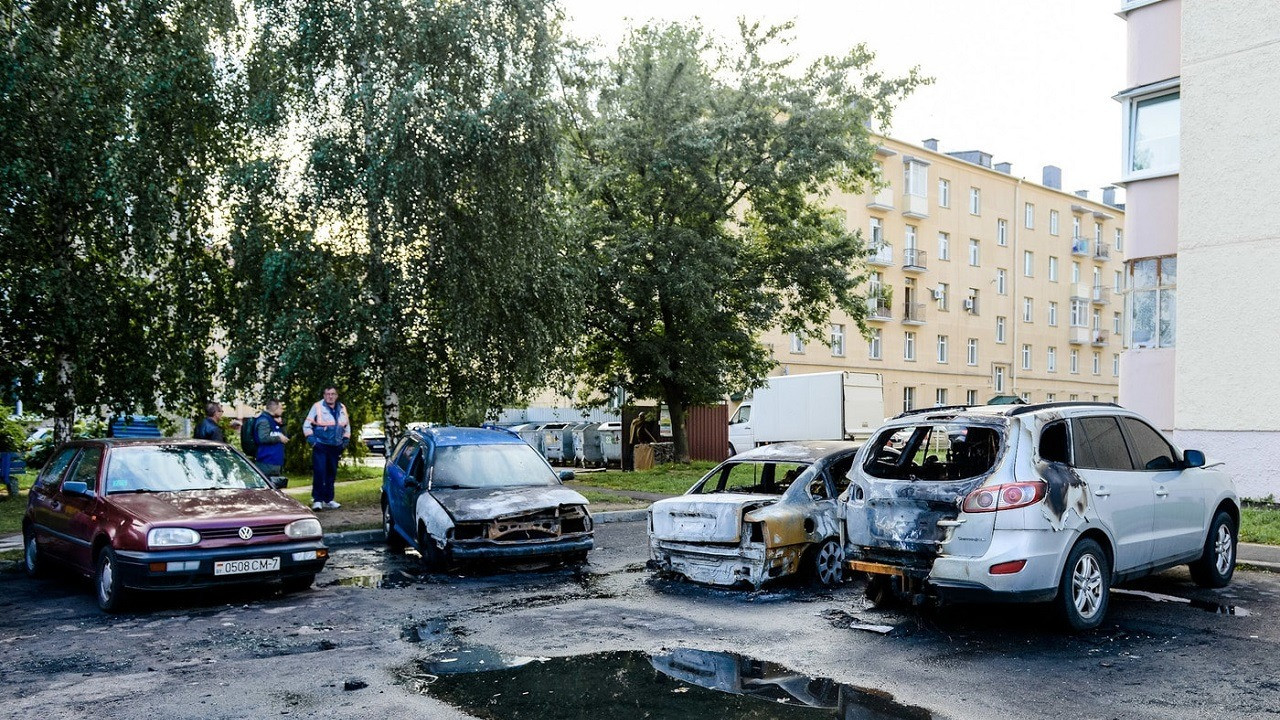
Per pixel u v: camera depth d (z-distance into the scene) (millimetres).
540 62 15078
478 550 9336
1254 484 14117
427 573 9547
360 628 6918
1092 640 6137
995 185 54594
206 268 15820
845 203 46594
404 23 14242
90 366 15164
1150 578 8344
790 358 43875
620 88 22391
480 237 14422
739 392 24688
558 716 4684
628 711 4742
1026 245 56875
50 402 15195
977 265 53406
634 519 14266
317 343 13602
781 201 24172
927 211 49812
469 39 14547
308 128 14367
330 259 14367
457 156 13969
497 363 15383
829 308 25688
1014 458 6273
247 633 6781
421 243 14469
